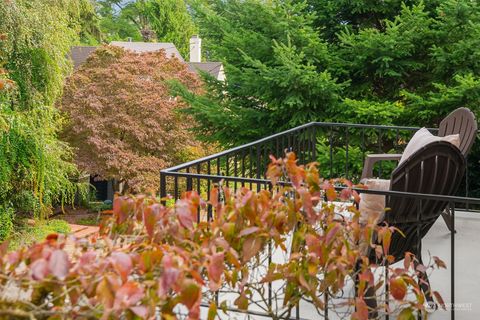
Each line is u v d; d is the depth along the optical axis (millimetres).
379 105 8195
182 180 15469
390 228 2039
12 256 1345
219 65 25125
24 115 10164
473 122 3693
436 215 2836
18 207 10945
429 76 9000
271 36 9227
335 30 9727
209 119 9258
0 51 9141
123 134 15930
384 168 8445
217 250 1798
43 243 1350
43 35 10023
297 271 1872
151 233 1631
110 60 16391
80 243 1508
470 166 8047
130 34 34844
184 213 1609
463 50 8055
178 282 1347
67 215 15773
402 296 1891
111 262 1284
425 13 8188
